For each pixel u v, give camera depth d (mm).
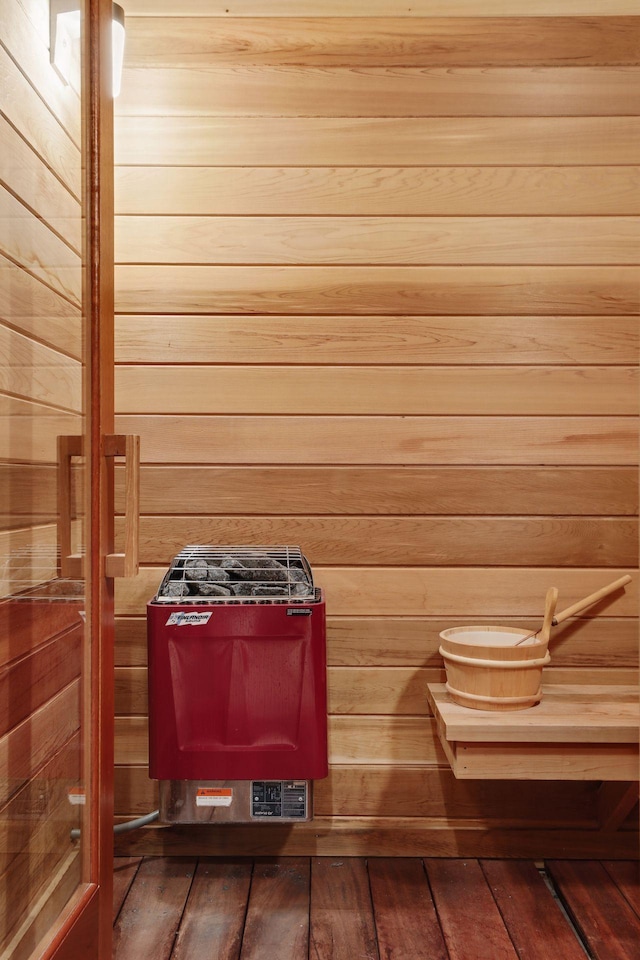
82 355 1188
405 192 2053
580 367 2059
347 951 1580
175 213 2043
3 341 894
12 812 929
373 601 2053
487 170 2055
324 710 1736
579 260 2051
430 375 2057
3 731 903
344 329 2053
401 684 2051
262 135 2045
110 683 1290
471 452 2057
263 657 1713
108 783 1280
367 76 2047
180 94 2041
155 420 2041
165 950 1579
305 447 2053
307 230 2051
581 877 1910
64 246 1109
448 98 2051
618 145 2049
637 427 2055
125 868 1937
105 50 1264
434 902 1780
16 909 939
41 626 1021
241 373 2049
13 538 930
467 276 2055
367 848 2010
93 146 1222
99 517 1228
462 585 2055
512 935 1644
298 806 1726
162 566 2043
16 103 922
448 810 2031
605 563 2055
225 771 1713
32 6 970
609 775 1691
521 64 2051
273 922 1684
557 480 2057
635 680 2047
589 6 2049
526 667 1757
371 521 2055
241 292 2049
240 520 2049
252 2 2049
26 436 969
